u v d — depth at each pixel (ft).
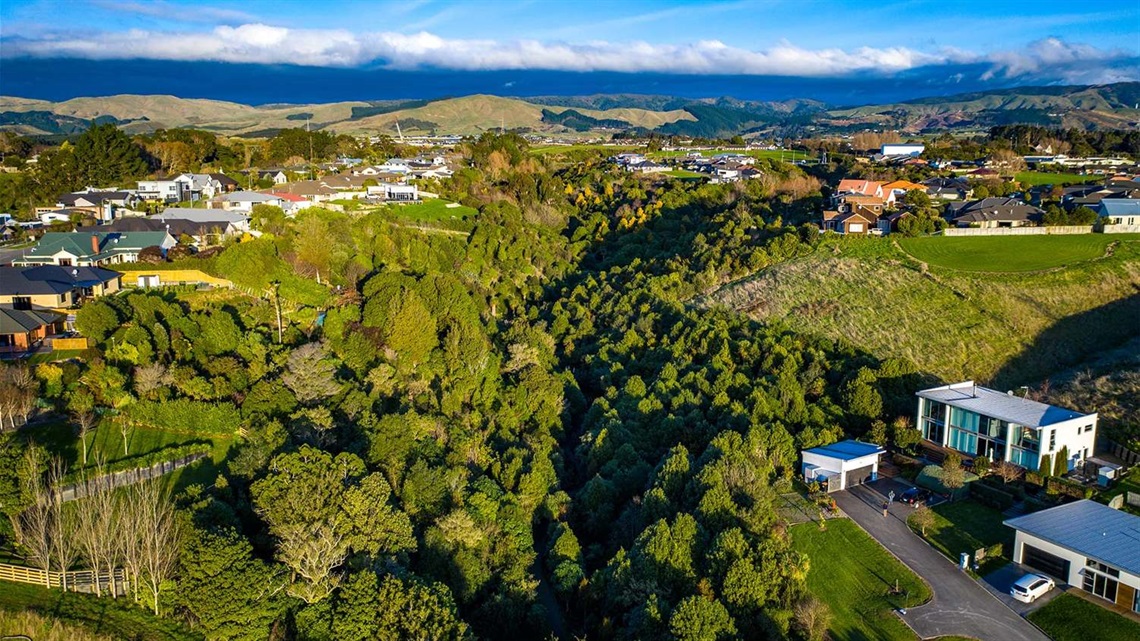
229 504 167.73
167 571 146.61
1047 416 224.94
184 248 310.65
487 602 167.02
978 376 282.15
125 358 215.31
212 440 196.34
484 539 182.50
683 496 199.62
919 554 183.01
